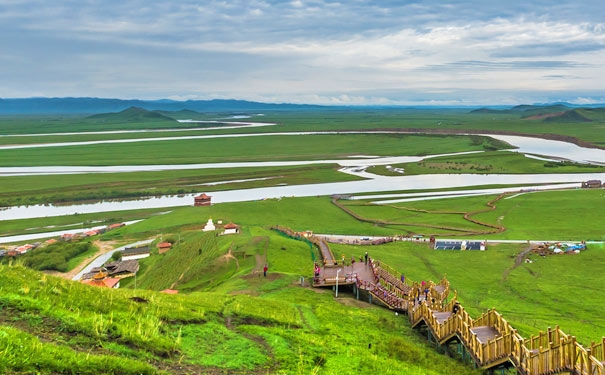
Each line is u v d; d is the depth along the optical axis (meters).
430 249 100.12
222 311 31.48
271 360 22.70
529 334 45.84
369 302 49.47
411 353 30.17
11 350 14.57
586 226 121.31
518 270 82.19
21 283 22.66
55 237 127.31
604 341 20.89
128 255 103.56
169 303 29.00
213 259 75.12
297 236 98.44
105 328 20.23
